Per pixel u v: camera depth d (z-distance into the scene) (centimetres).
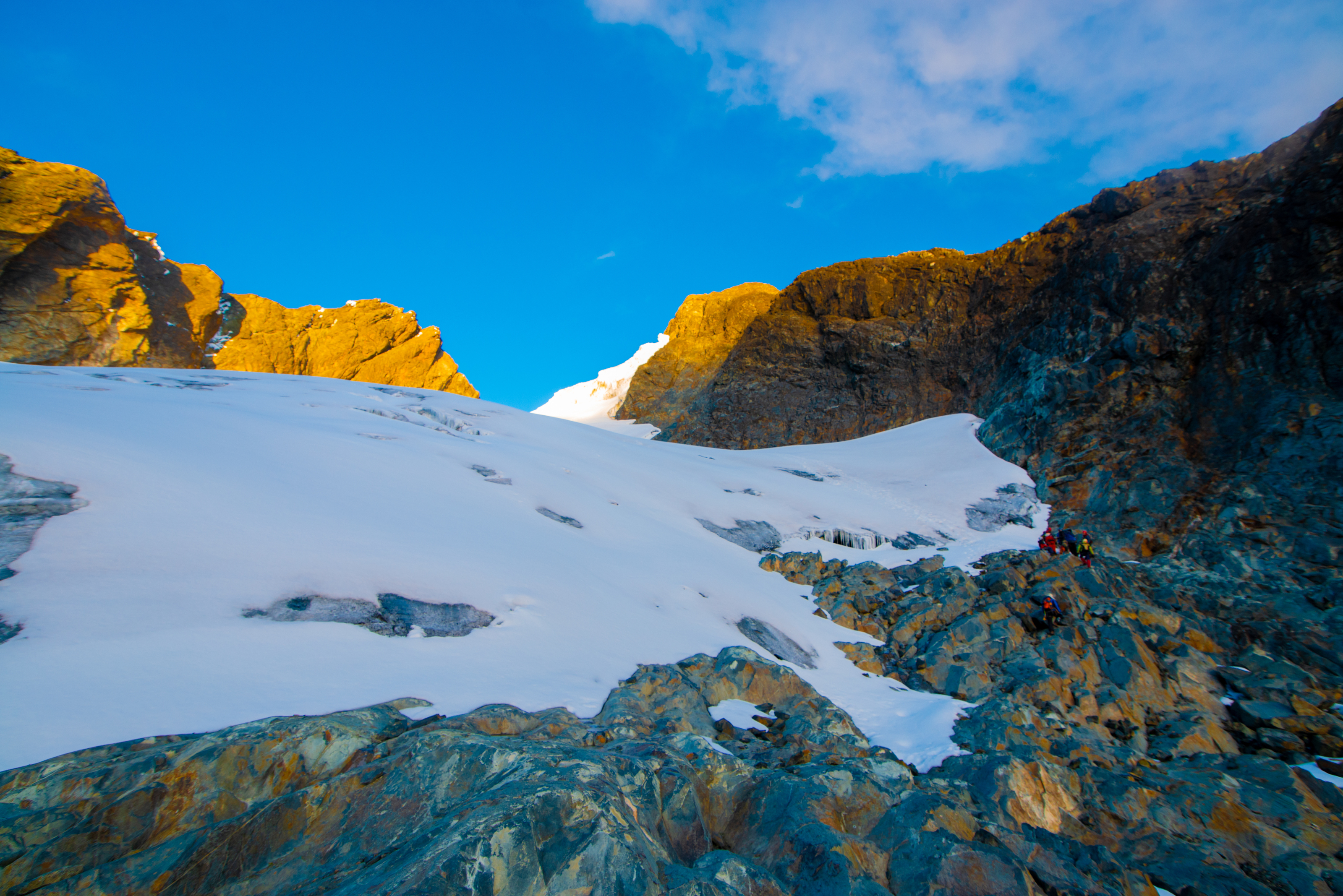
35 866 396
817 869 540
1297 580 1697
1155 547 2072
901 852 590
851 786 667
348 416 1978
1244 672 1345
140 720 516
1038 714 1063
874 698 1184
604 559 1367
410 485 1348
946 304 4969
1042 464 2748
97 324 5691
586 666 877
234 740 509
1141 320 2816
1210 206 3122
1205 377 2466
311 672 652
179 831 453
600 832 427
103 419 1159
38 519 757
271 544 869
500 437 2322
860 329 5356
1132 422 2583
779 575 1864
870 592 1741
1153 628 1484
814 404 5300
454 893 359
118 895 389
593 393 11288
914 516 2528
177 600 697
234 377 2462
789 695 1017
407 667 718
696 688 936
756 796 636
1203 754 1091
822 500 2578
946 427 3638
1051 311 3619
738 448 5356
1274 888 751
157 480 938
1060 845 707
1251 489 2020
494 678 758
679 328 9462
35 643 571
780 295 6481
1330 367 2111
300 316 8338
